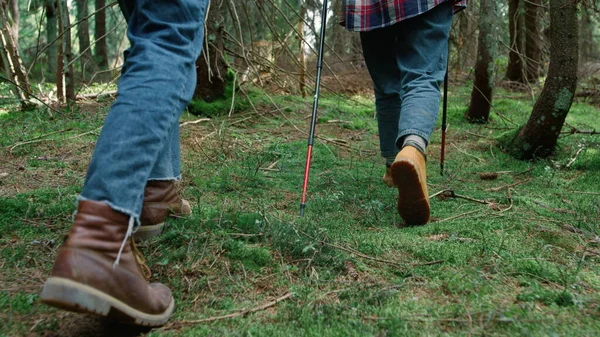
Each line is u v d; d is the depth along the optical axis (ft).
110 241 3.55
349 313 4.21
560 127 11.15
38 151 10.34
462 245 5.88
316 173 9.86
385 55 7.84
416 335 3.87
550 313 4.24
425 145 6.40
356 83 23.67
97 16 31.76
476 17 20.90
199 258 5.18
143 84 3.85
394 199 8.14
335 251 5.49
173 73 3.99
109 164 3.61
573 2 10.60
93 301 3.43
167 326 4.05
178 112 4.07
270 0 15.61
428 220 6.77
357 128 14.87
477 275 4.99
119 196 3.59
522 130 11.78
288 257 5.40
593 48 28.84
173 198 6.01
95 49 33.06
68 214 6.67
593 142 11.64
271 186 8.78
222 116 14.49
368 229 6.73
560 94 10.95
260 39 21.63
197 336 3.88
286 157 10.95
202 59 14.85
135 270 3.73
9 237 5.95
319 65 7.64
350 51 26.32
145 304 3.77
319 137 12.82
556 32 10.86
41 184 8.26
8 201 6.81
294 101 17.66
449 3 6.91
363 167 10.55
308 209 7.43
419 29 6.77
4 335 3.86
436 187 9.18
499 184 9.51
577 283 4.91
